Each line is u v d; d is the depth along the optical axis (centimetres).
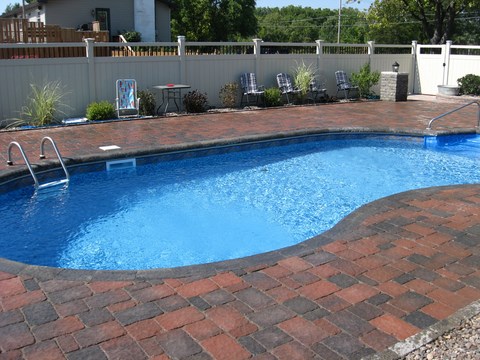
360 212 541
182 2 3850
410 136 1032
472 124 1113
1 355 286
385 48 1834
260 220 629
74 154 812
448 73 1711
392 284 376
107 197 710
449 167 866
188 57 1306
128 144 888
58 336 306
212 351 291
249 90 1402
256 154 963
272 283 378
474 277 388
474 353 278
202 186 764
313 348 294
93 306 343
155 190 743
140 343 299
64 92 1138
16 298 353
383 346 296
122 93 1180
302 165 884
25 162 755
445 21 2738
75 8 2392
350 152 973
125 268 500
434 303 348
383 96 1583
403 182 784
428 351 283
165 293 362
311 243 457
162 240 567
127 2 2494
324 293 362
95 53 1351
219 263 414
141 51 1521
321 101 1527
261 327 317
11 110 1073
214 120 1155
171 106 1307
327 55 1573
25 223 614
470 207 558
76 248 546
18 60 1061
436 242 459
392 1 2759
